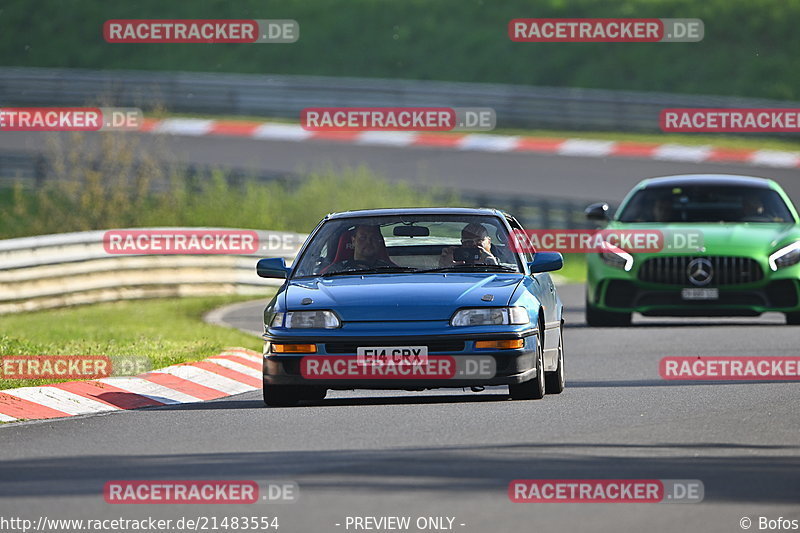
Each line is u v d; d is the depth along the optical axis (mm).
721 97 179875
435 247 43062
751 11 194375
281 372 38688
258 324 69375
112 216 105125
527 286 40438
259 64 195875
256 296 89375
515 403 39750
